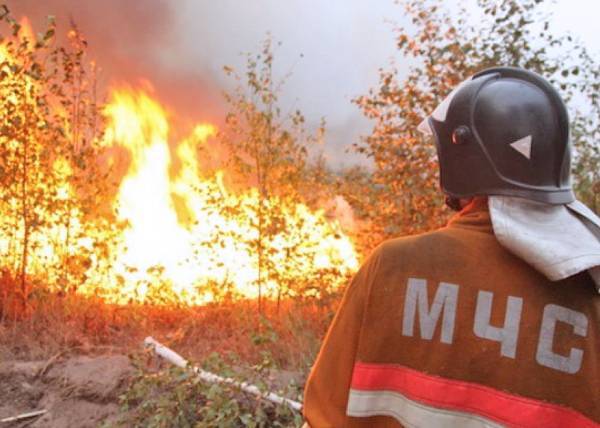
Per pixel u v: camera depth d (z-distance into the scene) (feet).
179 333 14.48
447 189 4.14
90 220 16.02
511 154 3.81
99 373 12.19
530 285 3.62
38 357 13.19
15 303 14.99
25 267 15.29
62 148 15.52
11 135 14.64
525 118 3.84
